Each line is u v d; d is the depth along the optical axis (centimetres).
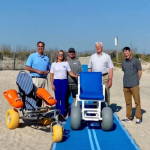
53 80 530
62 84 519
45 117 441
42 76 509
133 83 493
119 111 611
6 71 1411
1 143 383
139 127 480
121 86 996
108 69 545
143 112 596
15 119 447
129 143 391
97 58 543
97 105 496
